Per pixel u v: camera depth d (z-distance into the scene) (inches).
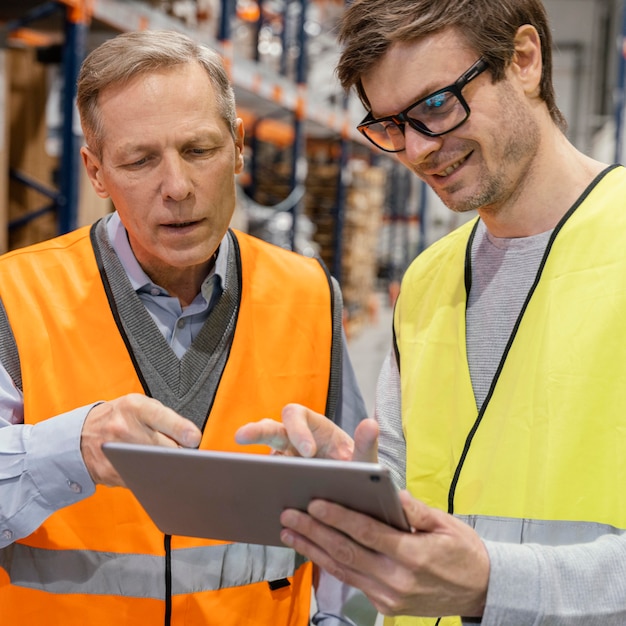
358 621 62.0
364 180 354.0
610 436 45.2
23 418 57.5
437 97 47.0
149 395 56.6
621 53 240.2
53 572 55.3
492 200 50.5
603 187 50.2
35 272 59.1
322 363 63.6
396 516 36.2
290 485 36.1
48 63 119.4
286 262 65.9
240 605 57.3
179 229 53.7
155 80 51.1
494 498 48.3
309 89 275.0
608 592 40.6
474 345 54.2
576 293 48.1
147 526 55.7
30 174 120.6
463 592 39.1
